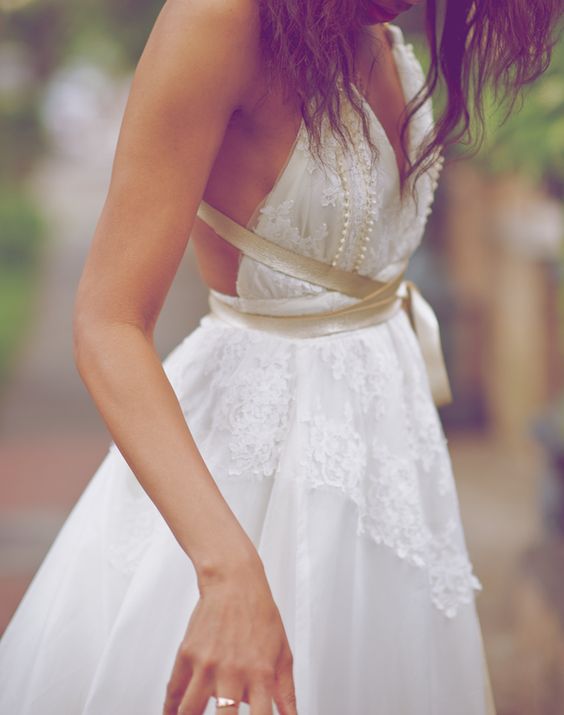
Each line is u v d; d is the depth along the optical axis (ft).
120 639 6.64
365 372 6.90
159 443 5.76
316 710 6.33
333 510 6.55
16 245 74.59
